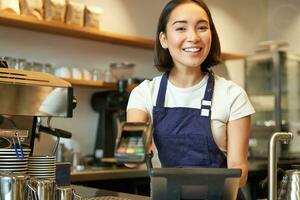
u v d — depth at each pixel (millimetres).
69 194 1399
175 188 1063
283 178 1311
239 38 5418
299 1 5488
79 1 3844
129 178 3441
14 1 3141
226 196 1074
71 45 3834
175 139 1741
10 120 1584
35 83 1601
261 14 5723
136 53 4332
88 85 3598
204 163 1724
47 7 3318
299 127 4961
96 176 3232
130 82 3816
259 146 4977
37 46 3613
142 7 4375
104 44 4066
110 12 4102
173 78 1791
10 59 3223
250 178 4180
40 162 1574
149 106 1801
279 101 4773
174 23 1639
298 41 5480
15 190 1289
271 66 4934
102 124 3738
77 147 3828
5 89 1535
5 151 1450
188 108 1740
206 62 1780
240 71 5309
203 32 1630
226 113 1717
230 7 5336
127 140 1163
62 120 3754
